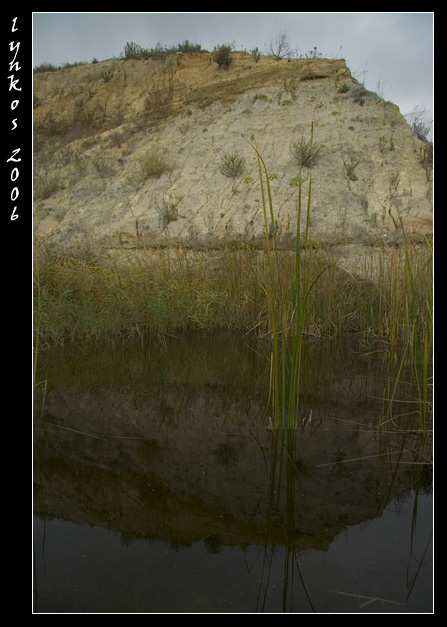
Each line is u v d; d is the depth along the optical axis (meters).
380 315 5.25
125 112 14.56
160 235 9.06
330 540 1.49
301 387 3.29
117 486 1.83
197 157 10.41
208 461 2.06
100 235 9.59
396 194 8.57
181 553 1.43
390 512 1.65
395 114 9.98
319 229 8.10
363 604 1.22
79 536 1.51
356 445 2.23
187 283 6.38
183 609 1.19
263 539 1.51
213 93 12.20
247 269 6.51
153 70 15.22
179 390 3.29
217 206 9.27
